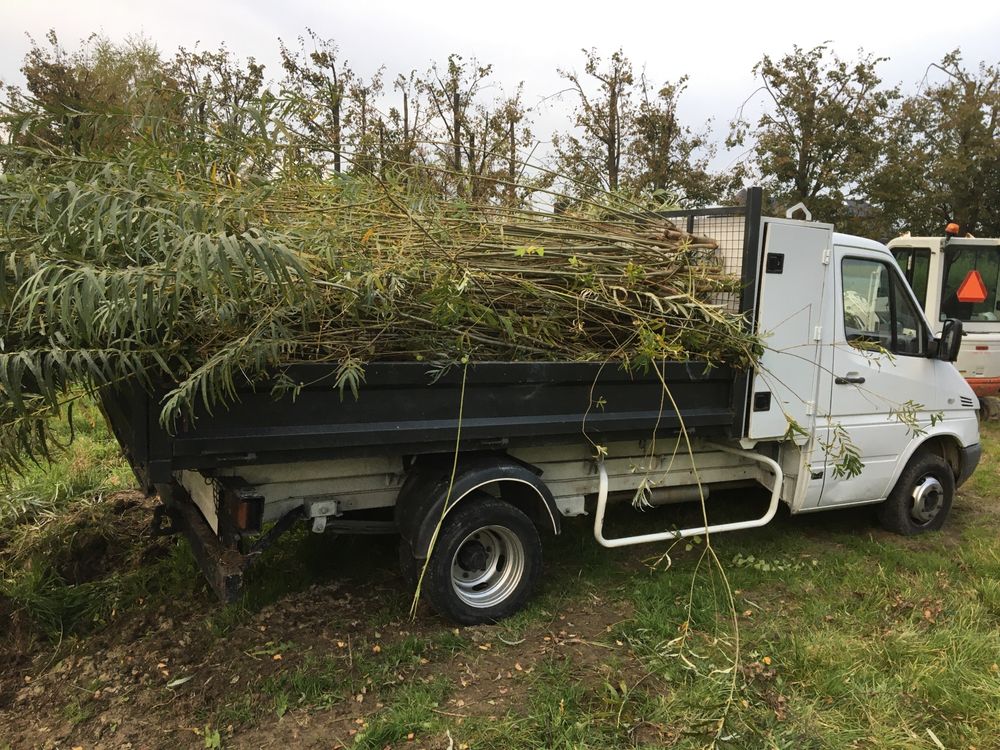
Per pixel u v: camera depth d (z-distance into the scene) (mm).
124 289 2268
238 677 3166
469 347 3377
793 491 4555
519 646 3512
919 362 4965
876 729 2910
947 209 22484
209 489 3385
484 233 3590
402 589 4051
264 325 2787
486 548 3768
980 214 22422
